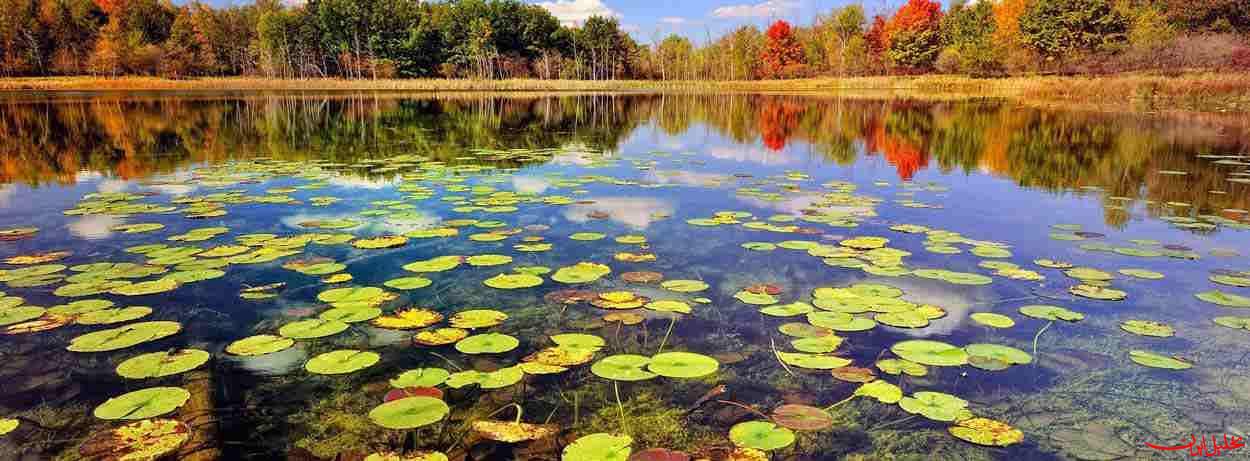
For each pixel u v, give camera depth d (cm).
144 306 294
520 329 273
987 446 191
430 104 2364
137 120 1465
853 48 4700
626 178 682
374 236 422
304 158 845
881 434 198
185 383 225
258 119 1546
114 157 845
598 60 5728
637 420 203
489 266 358
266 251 377
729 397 218
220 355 246
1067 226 463
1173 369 239
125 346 243
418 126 1420
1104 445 192
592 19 5425
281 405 211
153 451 180
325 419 203
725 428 199
